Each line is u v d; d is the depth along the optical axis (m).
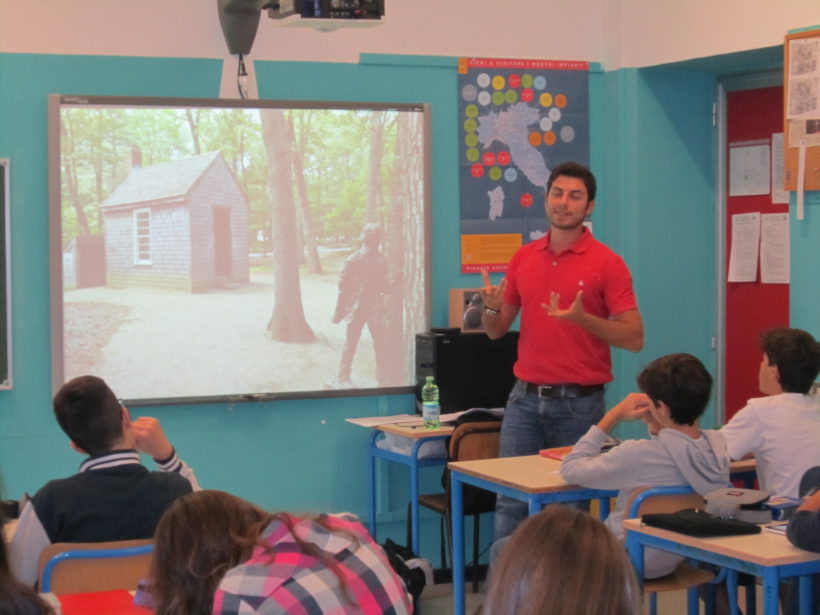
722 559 2.62
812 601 3.06
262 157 4.81
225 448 4.80
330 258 4.93
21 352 4.52
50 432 4.57
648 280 5.26
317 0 3.94
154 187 4.66
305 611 1.56
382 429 4.65
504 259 5.20
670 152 5.29
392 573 1.73
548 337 4.15
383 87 5.00
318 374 4.91
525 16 5.21
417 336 4.96
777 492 3.45
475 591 4.76
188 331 4.74
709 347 5.39
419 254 5.05
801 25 4.54
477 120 5.14
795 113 4.52
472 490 4.60
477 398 4.88
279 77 4.84
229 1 4.56
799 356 3.49
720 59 4.97
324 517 1.77
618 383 5.29
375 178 4.97
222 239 4.77
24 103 4.50
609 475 3.29
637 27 5.18
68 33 4.54
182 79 4.69
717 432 3.47
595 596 1.22
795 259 4.61
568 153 5.28
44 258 4.55
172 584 1.65
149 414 4.70
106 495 2.54
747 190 5.28
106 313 4.62
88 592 2.39
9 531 2.91
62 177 4.53
